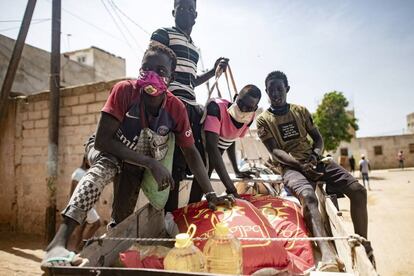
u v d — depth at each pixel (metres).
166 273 1.18
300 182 2.56
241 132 3.00
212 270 1.57
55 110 7.47
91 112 7.48
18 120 8.62
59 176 7.80
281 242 2.11
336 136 22.33
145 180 2.30
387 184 18.45
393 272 5.32
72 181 5.46
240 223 2.02
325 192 2.73
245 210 2.17
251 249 1.85
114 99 2.06
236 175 3.53
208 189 2.34
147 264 1.70
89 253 1.60
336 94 22.55
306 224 2.35
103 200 6.60
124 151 2.04
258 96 2.76
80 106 7.61
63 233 1.69
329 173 2.95
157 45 2.26
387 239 7.27
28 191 8.38
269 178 3.42
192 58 3.14
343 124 22.27
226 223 2.03
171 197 3.01
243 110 2.78
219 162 2.71
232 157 3.51
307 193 2.39
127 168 2.29
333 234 2.25
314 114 23.12
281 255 1.91
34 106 8.41
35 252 6.58
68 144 7.73
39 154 8.29
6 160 8.73
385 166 32.56
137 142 2.17
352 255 1.62
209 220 2.11
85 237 5.38
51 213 7.29
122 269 1.23
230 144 3.14
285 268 1.86
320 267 1.81
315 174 2.78
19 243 7.26
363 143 33.19
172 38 3.04
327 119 22.39
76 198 1.83
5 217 8.62
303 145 3.20
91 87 7.48
